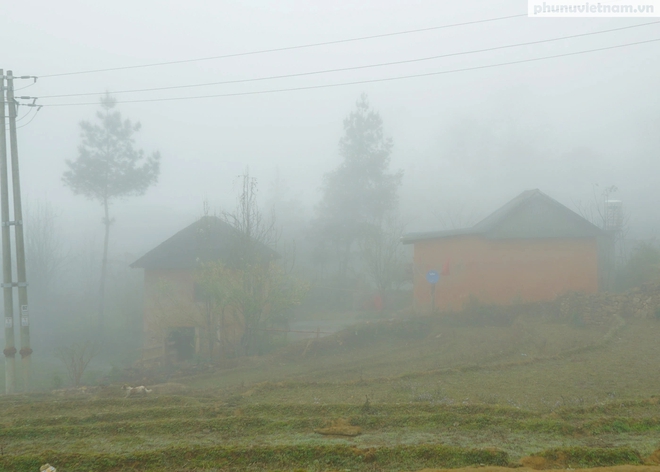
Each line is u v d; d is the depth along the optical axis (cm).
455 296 2580
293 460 663
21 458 671
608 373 1217
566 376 1205
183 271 2525
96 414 930
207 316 2131
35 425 887
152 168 3534
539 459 639
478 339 1973
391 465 643
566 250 2511
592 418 835
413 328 2225
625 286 2714
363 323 2280
